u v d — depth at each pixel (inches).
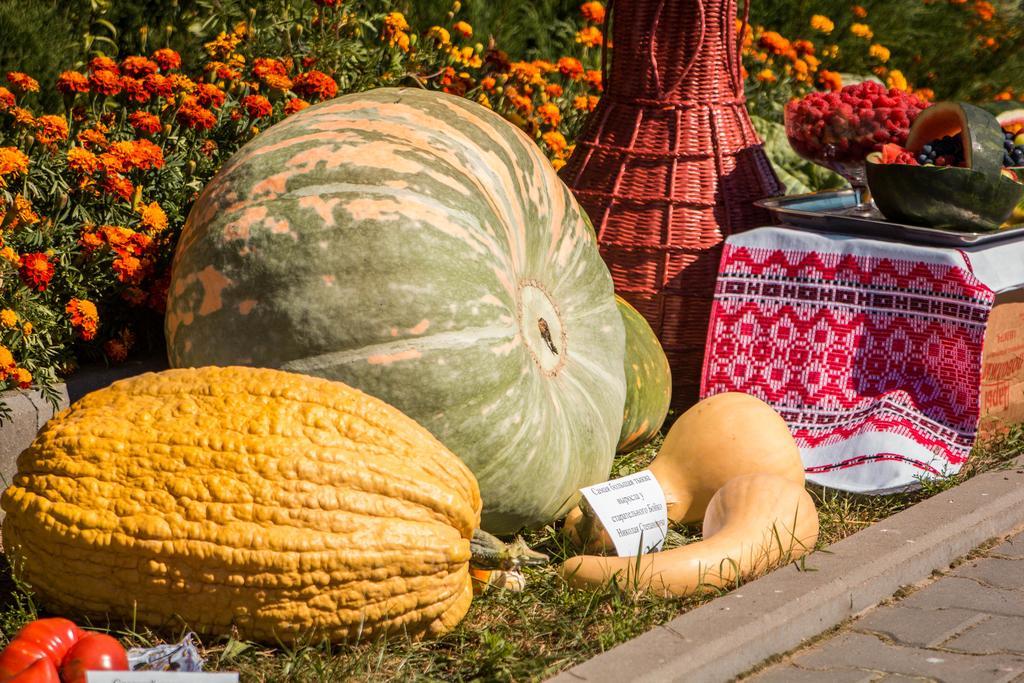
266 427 104.6
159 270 159.9
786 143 275.3
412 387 119.6
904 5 372.8
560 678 103.2
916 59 380.2
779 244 179.0
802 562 128.5
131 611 104.7
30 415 140.1
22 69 190.1
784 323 177.9
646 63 189.0
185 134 176.7
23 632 95.4
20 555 108.2
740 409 152.8
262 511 101.7
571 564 127.0
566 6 308.3
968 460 169.0
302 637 104.8
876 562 130.7
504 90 226.7
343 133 130.7
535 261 142.9
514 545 123.5
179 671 96.0
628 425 164.6
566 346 146.6
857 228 179.3
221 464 102.9
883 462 162.1
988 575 136.9
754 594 121.3
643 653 108.0
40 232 150.4
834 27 355.6
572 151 209.0
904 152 181.3
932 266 167.9
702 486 149.7
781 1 345.1
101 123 174.9
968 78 391.9
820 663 114.8
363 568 102.9
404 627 107.5
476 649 112.3
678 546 143.9
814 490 163.3
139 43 215.9
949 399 168.2
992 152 169.0
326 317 119.3
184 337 127.3
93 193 159.2
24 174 148.3
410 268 120.3
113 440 105.2
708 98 190.7
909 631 121.6
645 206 188.9
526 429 127.6
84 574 104.0
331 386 110.0
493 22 283.3
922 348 170.2
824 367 175.6
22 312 142.7
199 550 101.1
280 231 122.1
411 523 105.3
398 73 220.8
